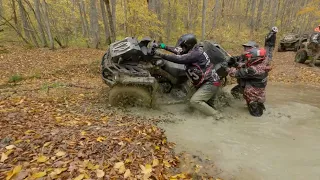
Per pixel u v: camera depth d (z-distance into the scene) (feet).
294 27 90.58
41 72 28.30
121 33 68.64
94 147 9.60
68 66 31.37
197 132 13.19
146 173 8.47
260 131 13.57
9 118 11.73
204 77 14.88
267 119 15.20
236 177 9.56
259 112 15.74
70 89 19.94
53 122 11.92
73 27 83.15
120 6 68.28
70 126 11.59
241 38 72.23
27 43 51.75
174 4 72.49
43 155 8.66
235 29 84.53
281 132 13.52
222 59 15.70
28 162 8.18
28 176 7.39
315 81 27.17
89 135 10.62
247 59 15.61
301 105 17.95
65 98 16.97
